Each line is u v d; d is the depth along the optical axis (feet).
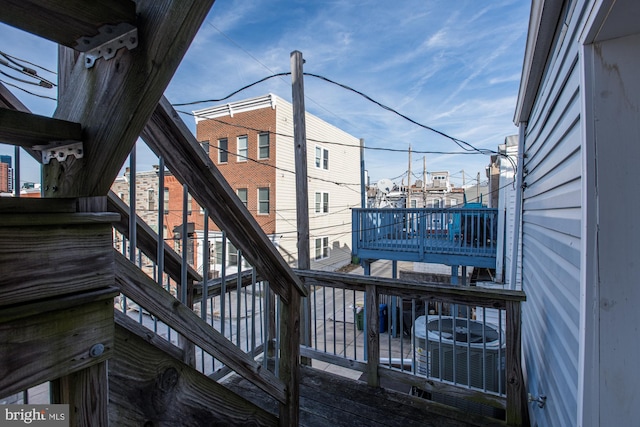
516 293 5.98
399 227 25.81
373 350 7.40
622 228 3.50
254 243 4.20
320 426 6.05
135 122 1.99
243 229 3.99
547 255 7.17
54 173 2.21
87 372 2.25
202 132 39.65
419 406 6.63
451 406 7.04
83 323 2.20
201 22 1.88
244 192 37.32
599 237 3.59
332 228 47.01
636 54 3.51
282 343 4.87
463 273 25.68
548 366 6.19
